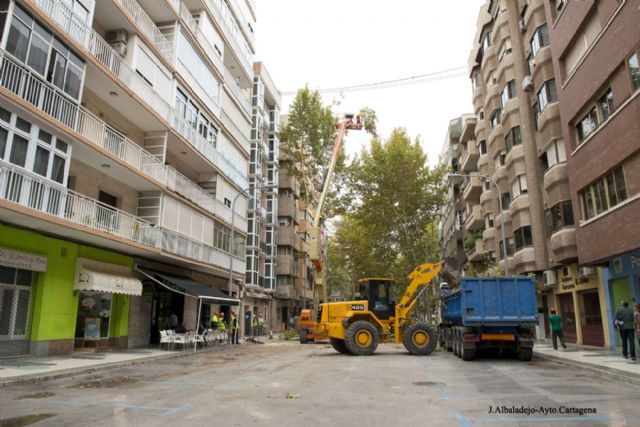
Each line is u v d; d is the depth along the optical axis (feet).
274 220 165.17
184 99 81.87
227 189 101.65
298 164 165.68
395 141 130.31
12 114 44.75
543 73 78.54
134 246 63.16
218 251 92.43
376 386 34.30
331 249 178.19
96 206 58.39
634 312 47.09
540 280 87.30
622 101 50.47
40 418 23.43
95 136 58.54
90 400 28.60
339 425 21.81
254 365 50.47
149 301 77.15
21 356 50.31
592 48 56.59
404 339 63.87
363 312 66.23
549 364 50.19
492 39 112.27
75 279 57.82
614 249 53.11
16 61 45.27
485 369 45.68
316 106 134.21
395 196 128.77
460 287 56.13
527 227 88.79
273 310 168.96
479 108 128.57
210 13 93.25
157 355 59.06
